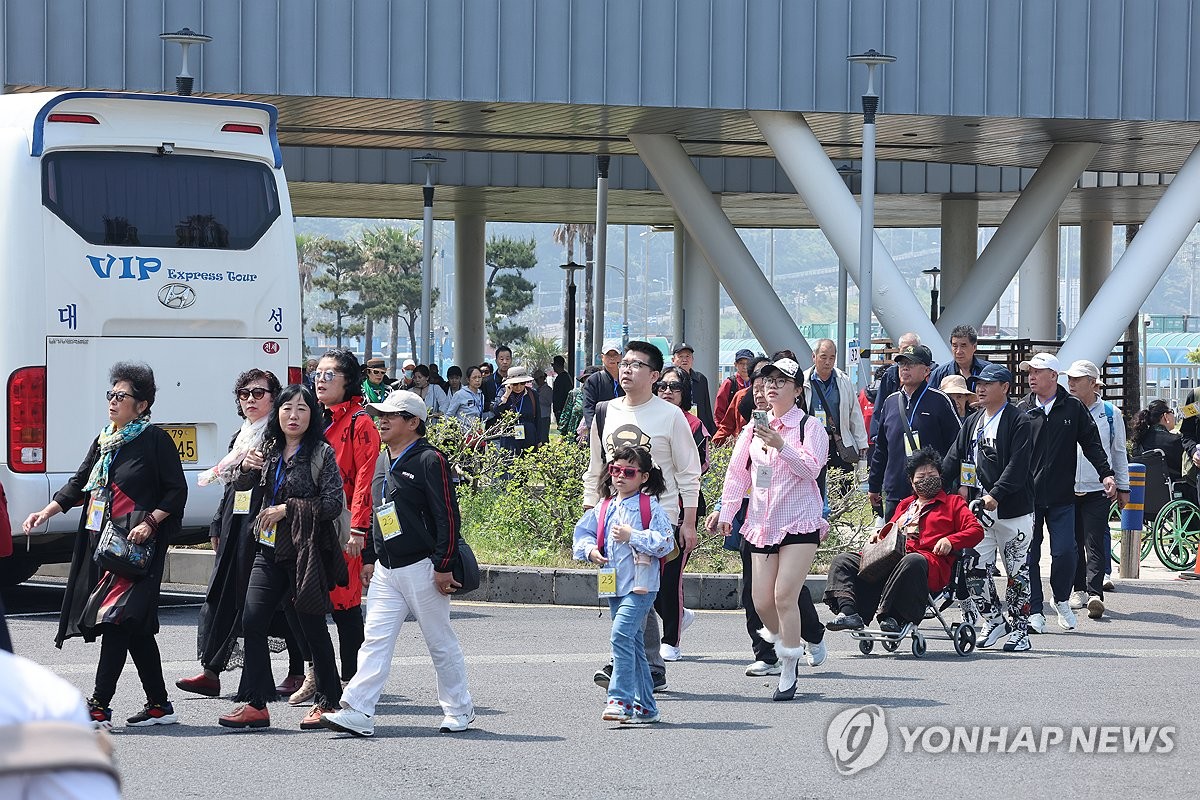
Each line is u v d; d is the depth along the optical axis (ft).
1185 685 81.92
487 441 153.38
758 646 85.81
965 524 92.73
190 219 113.19
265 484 70.03
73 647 94.27
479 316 422.41
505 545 128.98
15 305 107.04
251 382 75.20
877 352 220.43
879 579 93.91
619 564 71.00
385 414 68.13
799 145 207.92
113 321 110.22
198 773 61.31
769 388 77.97
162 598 117.70
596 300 275.59
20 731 17.95
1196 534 142.92
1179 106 211.00
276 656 90.79
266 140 116.67
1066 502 106.42
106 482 70.13
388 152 336.29
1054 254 389.19
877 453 104.78
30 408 106.93
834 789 58.54
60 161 109.09
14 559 115.65
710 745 66.64
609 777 60.54
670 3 200.85
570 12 198.59
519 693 80.07
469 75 197.26
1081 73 209.46
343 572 69.97
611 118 220.02
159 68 191.72
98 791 18.02
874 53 190.19
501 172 342.64
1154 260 220.02
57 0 189.16
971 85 207.72
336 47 194.29
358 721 68.49
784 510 77.77
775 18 203.31
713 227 242.78
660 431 80.84
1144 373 449.48
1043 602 119.75
